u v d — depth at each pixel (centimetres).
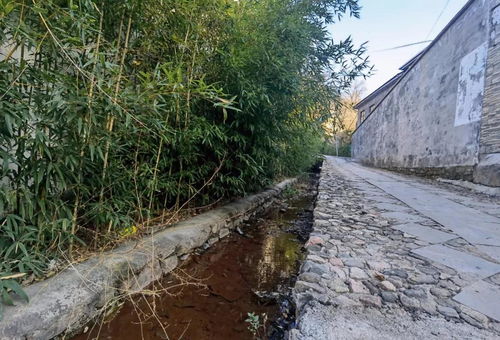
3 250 109
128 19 157
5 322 89
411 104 741
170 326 128
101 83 115
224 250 234
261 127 261
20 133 107
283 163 525
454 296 119
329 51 291
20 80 103
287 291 164
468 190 436
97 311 122
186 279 175
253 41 222
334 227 221
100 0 138
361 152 1388
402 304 113
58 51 115
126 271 141
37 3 102
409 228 221
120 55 159
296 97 291
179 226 216
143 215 201
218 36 217
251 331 126
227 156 263
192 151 226
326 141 512
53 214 126
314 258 158
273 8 240
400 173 768
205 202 279
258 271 195
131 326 126
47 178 118
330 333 94
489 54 433
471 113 473
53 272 123
